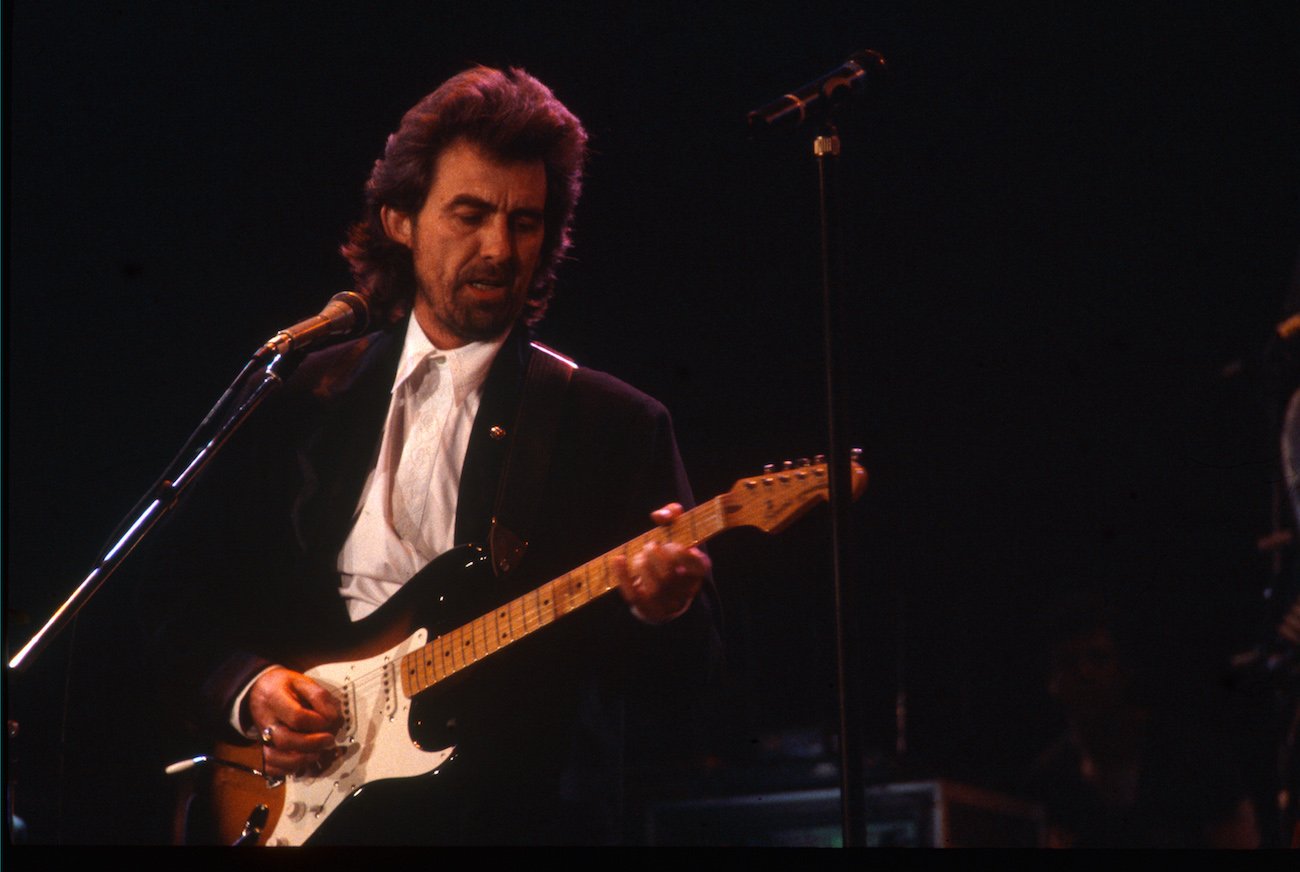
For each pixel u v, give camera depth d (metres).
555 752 9.00
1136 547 12.12
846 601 7.90
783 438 12.00
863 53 8.17
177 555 9.27
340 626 9.04
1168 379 11.83
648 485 9.23
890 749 13.13
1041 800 11.71
